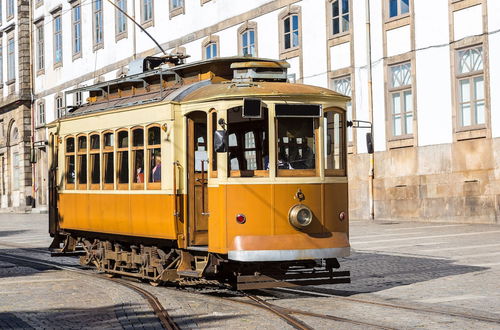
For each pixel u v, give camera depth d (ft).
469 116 87.66
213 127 40.22
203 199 42.39
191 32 134.62
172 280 43.29
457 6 88.53
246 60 43.52
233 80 42.11
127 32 153.89
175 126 42.11
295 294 40.83
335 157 40.42
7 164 196.24
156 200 43.45
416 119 93.71
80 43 171.12
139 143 45.44
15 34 194.18
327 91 40.55
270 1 116.57
